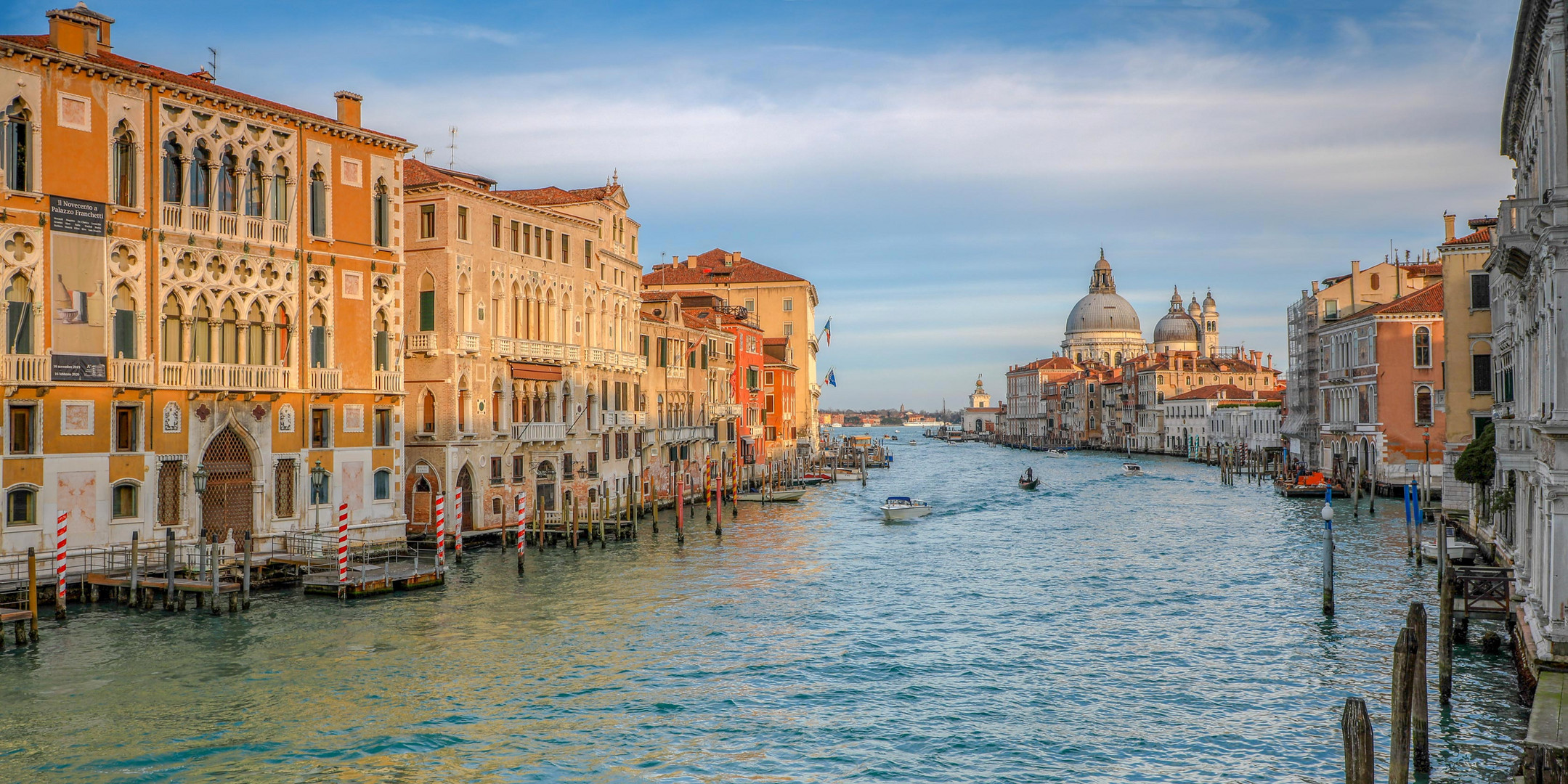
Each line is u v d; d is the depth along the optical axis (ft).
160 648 97.09
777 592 131.95
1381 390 246.68
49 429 108.06
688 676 92.68
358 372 140.05
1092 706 84.89
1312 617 116.47
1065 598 129.49
